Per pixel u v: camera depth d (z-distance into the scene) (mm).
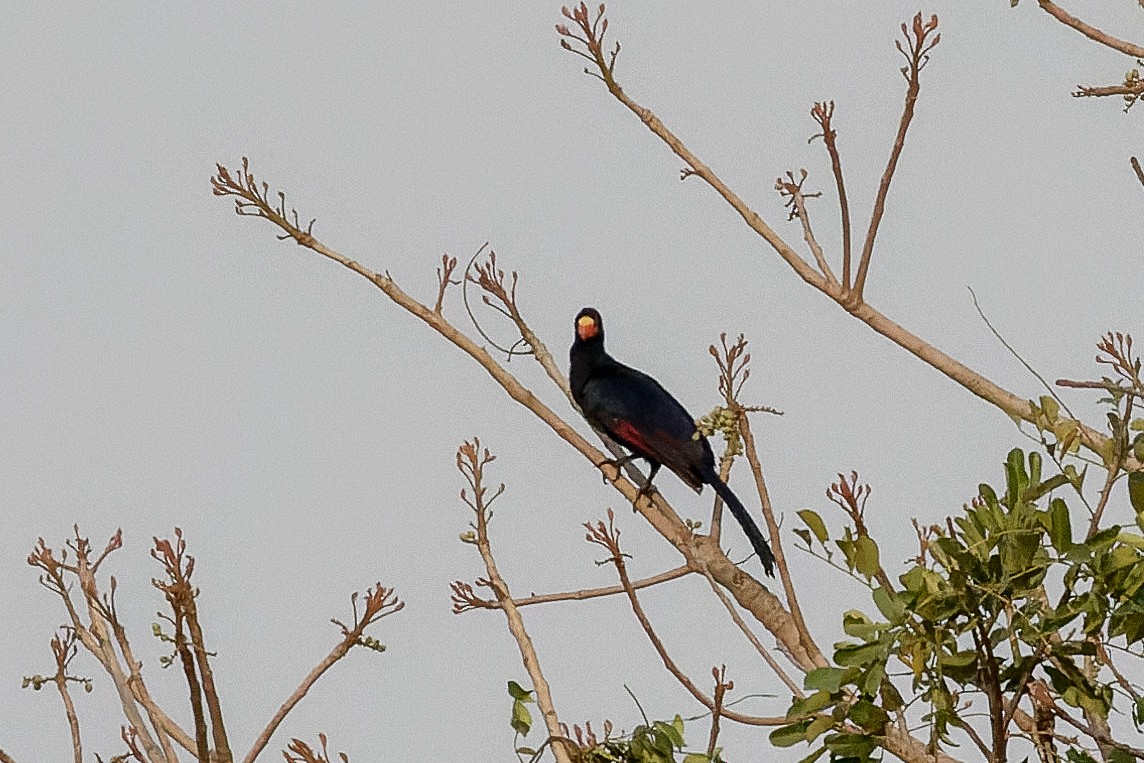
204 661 9922
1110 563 9609
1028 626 9578
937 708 9727
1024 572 9547
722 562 13820
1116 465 10188
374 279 14742
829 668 9836
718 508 14531
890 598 9688
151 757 11398
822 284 14227
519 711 11250
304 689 11039
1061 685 9797
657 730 10688
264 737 10945
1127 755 9844
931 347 13875
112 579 11734
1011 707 9703
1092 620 9648
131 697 11773
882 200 14039
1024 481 9789
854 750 9922
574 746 10727
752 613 13555
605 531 10570
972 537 9695
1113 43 13586
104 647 12055
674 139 14859
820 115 14172
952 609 9594
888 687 9953
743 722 10477
